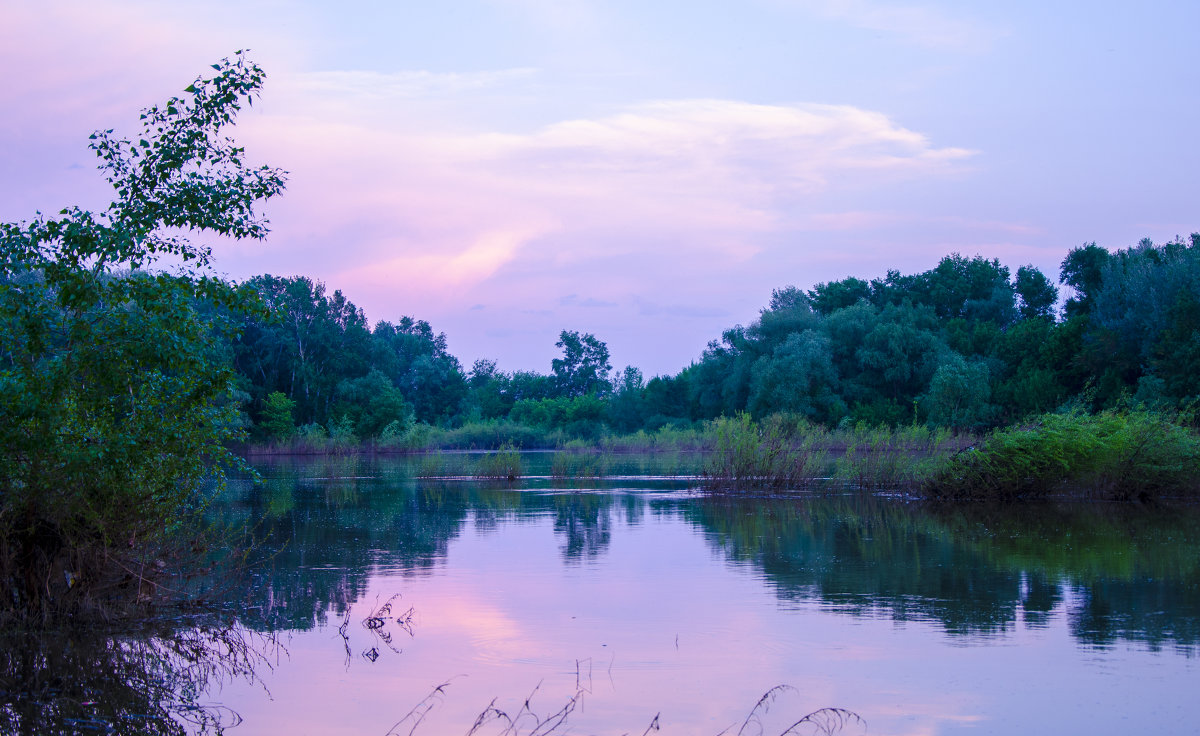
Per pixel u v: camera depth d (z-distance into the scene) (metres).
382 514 23.94
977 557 15.91
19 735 8.03
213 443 12.71
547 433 84.94
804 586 13.68
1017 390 56.84
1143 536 18.22
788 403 65.62
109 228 11.04
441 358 121.25
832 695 8.66
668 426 67.69
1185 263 52.88
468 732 7.91
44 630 11.33
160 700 8.91
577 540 18.80
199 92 11.95
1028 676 9.10
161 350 11.07
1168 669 9.24
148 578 12.52
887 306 75.06
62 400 11.12
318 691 9.12
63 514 11.23
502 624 11.58
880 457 30.64
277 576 14.94
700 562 15.93
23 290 10.84
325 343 78.44
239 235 12.23
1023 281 89.81
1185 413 26.72
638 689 8.98
